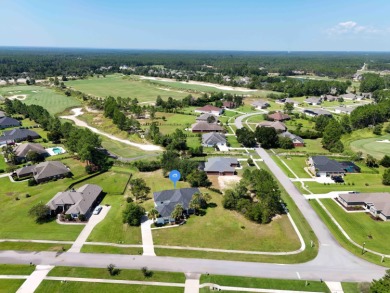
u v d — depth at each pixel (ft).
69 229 240.94
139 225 247.91
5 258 205.57
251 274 195.00
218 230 241.96
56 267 197.67
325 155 414.82
